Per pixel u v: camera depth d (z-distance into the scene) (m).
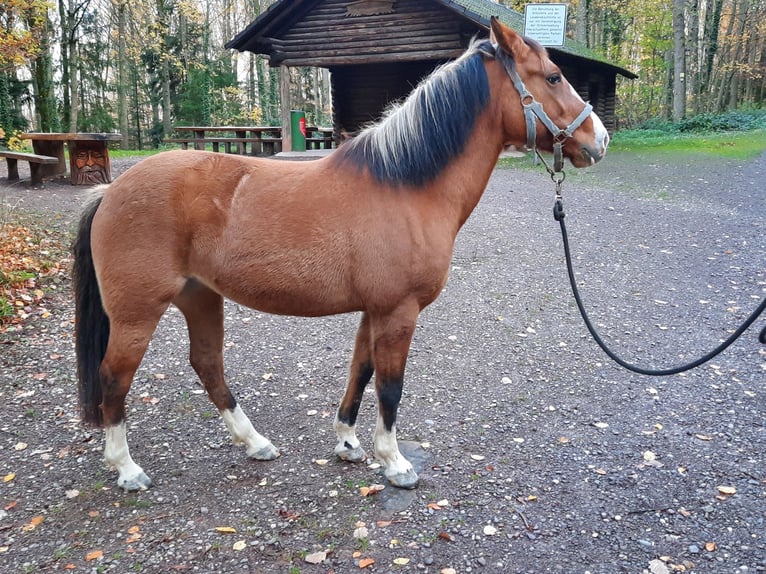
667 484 2.89
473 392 3.93
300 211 2.53
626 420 3.54
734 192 10.20
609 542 2.49
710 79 30.05
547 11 9.60
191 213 2.52
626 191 10.63
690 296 5.66
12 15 9.55
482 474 3.00
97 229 2.57
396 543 2.49
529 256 6.96
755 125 21.08
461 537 2.53
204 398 3.86
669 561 2.38
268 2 32.59
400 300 2.61
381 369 2.73
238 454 3.21
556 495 2.82
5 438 3.31
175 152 2.65
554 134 2.72
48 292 5.52
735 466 3.03
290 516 2.67
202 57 32.84
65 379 4.05
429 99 2.63
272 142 15.39
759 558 2.38
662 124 22.78
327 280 2.57
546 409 3.69
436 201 2.65
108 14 28.17
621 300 5.61
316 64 13.73
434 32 12.78
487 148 2.77
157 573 2.32
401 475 2.86
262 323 5.17
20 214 7.62
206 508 2.73
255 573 2.32
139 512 2.69
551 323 5.09
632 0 28.64
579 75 17.53
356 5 13.16
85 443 3.30
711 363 4.28
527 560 2.39
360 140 2.68
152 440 3.35
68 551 2.44
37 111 24.56
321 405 3.79
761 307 2.64
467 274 6.34
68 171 11.86
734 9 30.05
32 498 2.79
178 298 2.90
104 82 30.66
